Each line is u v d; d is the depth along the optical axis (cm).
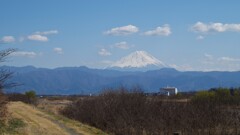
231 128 3772
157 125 3859
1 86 2788
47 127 3709
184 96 6756
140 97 4656
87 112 4953
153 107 4303
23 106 6388
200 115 3900
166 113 4047
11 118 3472
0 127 2911
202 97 5481
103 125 4503
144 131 3856
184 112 4012
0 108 3022
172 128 3803
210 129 3641
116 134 4000
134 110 4325
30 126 3397
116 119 4278
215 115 3931
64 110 5797
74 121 4747
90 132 3788
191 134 3622
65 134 3428
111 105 4656
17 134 2841
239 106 4944
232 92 5734
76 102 5641
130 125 4038
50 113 5794
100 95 5141
